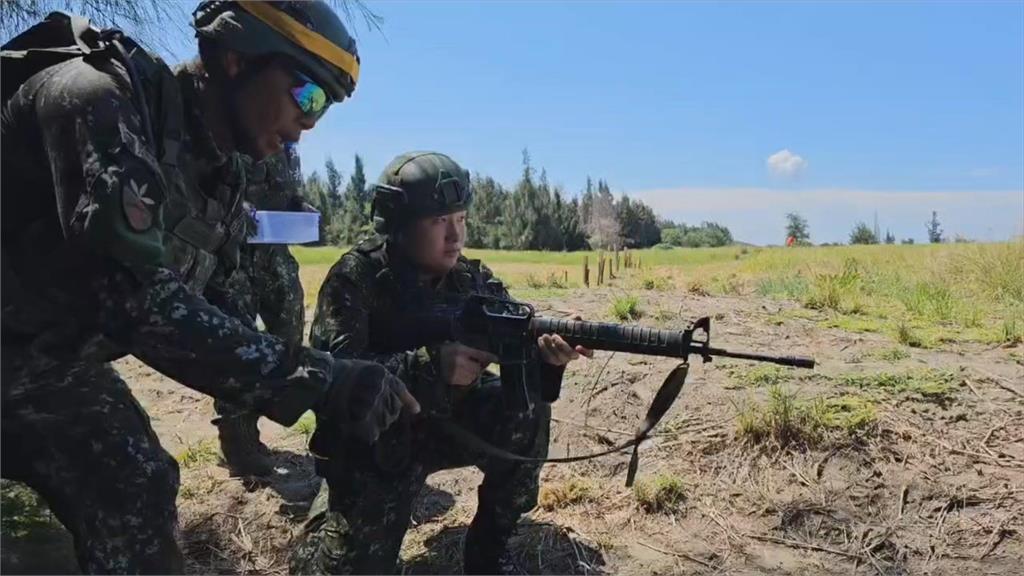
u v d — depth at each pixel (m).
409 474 2.79
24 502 3.21
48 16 2.21
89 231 1.86
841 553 3.31
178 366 2.02
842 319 5.80
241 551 3.36
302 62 2.20
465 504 3.72
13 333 2.12
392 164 2.89
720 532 3.43
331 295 2.81
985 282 7.51
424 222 2.81
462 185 2.86
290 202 4.00
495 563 3.15
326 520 2.80
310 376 2.12
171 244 2.13
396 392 2.29
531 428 2.96
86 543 2.28
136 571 2.25
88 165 1.87
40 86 1.98
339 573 2.72
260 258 3.68
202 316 1.99
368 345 2.91
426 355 2.71
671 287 7.42
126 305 1.94
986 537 3.34
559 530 3.47
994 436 3.86
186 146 2.19
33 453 2.29
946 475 3.63
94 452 2.27
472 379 2.77
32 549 2.88
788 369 4.52
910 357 4.79
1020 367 4.58
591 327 2.70
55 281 2.04
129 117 1.95
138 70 2.04
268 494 3.74
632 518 3.54
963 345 5.09
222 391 2.06
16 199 2.04
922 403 4.13
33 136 2.00
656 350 2.67
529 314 2.78
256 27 2.17
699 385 4.41
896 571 3.21
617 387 4.47
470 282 3.10
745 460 3.80
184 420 4.68
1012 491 3.52
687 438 3.99
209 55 2.24
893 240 35.75
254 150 2.33
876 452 3.75
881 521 3.45
